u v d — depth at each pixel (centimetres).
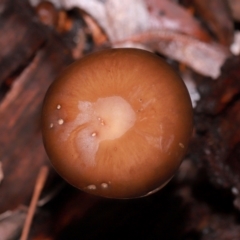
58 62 37
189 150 36
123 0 39
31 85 36
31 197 36
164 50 39
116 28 39
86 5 39
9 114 36
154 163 29
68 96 29
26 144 36
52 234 36
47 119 29
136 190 29
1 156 35
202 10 40
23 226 35
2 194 35
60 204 36
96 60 29
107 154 29
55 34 37
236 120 35
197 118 35
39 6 38
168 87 29
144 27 39
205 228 36
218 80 35
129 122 29
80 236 36
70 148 29
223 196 36
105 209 36
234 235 36
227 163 35
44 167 35
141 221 36
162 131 29
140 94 29
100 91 29
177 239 36
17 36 36
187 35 39
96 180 29
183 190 37
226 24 40
